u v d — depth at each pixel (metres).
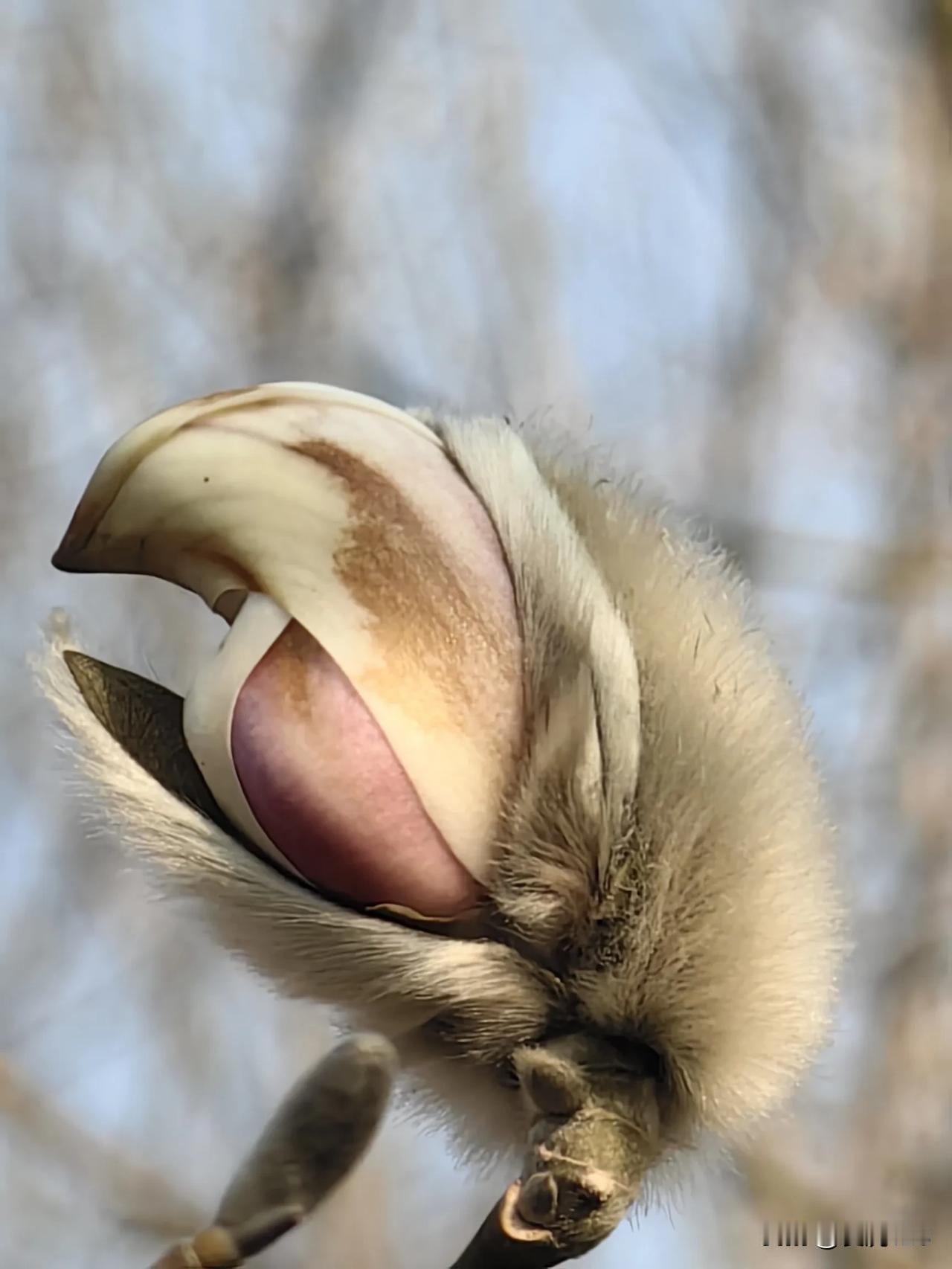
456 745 0.24
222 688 0.24
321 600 0.24
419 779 0.24
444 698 0.24
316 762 0.24
